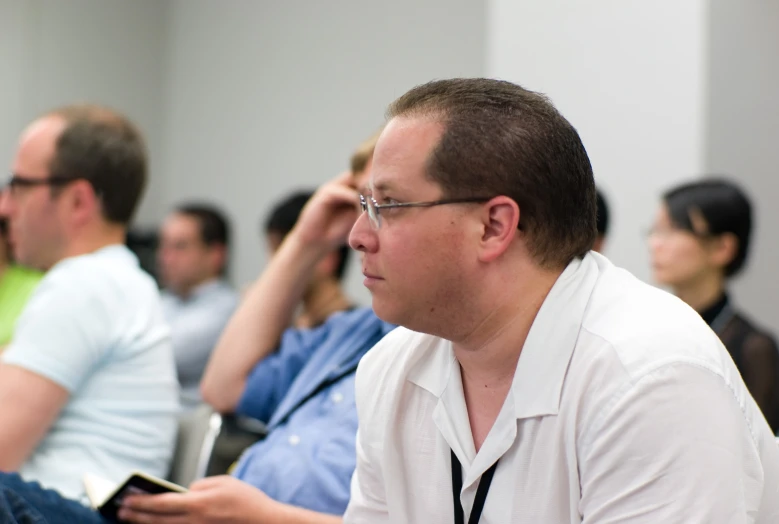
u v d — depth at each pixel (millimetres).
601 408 1159
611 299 1254
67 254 2404
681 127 3689
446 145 1234
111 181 2418
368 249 1291
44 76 6238
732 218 2920
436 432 1382
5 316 3199
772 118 3900
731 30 3725
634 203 3826
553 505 1234
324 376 2094
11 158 6125
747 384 2740
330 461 1872
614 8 3904
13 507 1609
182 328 4688
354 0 5598
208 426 2400
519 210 1244
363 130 5527
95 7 6496
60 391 2107
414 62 5258
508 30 4266
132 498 1731
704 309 2936
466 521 1314
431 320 1289
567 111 4047
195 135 6641
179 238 5055
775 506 1247
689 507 1081
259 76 6191
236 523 1733
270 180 6090
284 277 2471
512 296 1276
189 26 6715
